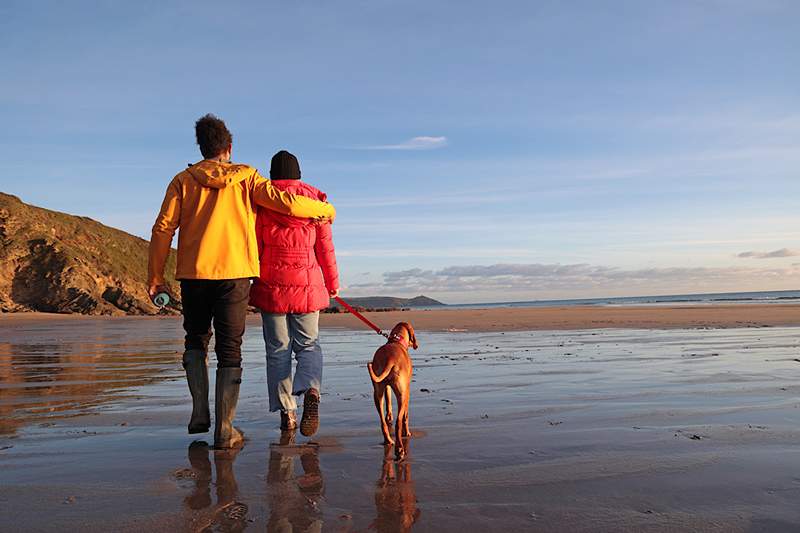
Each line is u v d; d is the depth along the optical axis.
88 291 59.97
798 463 3.14
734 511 2.48
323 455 3.51
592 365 7.52
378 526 2.37
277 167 4.63
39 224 66.12
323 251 4.55
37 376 7.38
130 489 2.89
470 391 5.71
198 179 4.04
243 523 2.43
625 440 3.70
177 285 62.56
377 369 3.78
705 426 4.05
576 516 2.45
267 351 4.38
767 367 7.01
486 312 33.44
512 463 3.24
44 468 3.28
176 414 4.88
